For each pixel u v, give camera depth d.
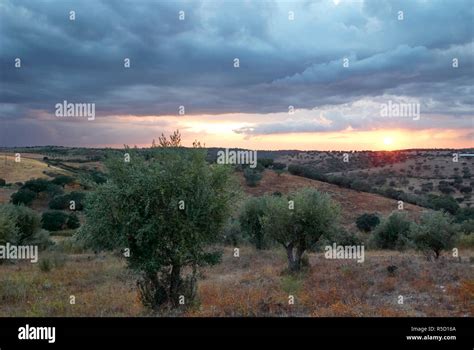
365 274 20.19
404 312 12.84
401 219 39.22
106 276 21.88
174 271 13.70
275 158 118.00
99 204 12.80
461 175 96.75
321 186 80.81
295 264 23.75
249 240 39.72
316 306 13.88
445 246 27.44
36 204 67.81
